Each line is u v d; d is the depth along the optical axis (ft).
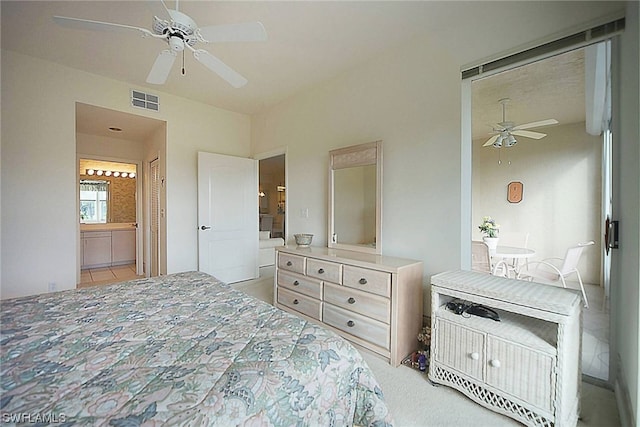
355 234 9.82
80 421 2.32
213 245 13.61
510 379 5.01
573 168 7.16
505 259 8.14
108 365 3.15
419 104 8.32
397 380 6.30
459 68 7.52
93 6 7.02
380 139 9.30
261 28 5.45
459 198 7.53
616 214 5.64
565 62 6.65
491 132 8.16
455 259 7.61
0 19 7.52
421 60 8.26
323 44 8.62
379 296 7.23
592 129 6.88
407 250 8.55
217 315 4.60
